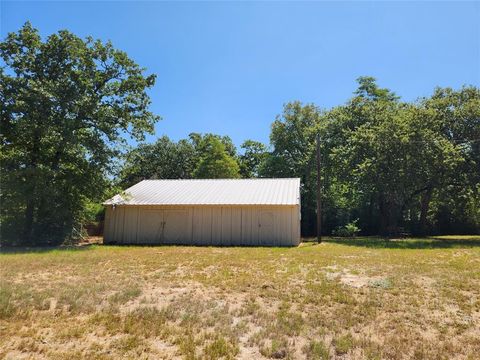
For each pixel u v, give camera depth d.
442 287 8.00
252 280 8.62
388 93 35.06
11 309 5.99
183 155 48.66
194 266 10.91
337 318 5.79
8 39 19.33
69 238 21.28
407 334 5.15
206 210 21.53
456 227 34.22
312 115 39.62
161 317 5.73
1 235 19.58
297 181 24.80
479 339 4.97
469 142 26.08
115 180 22.14
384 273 9.70
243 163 50.31
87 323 5.45
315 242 22.36
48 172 18.56
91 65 20.83
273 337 4.96
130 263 11.52
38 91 18.00
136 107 22.92
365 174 25.80
